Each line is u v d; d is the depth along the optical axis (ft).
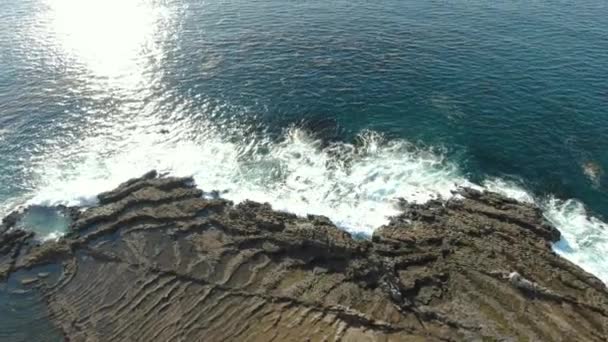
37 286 101.71
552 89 162.61
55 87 176.96
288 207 116.37
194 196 120.57
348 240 104.32
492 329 88.07
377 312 91.61
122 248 108.06
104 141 145.48
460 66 179.22
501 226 107.76
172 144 143.13
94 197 121.60
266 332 89.86
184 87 172.86
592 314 89.71
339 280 97.86
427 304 92.73
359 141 141.38
